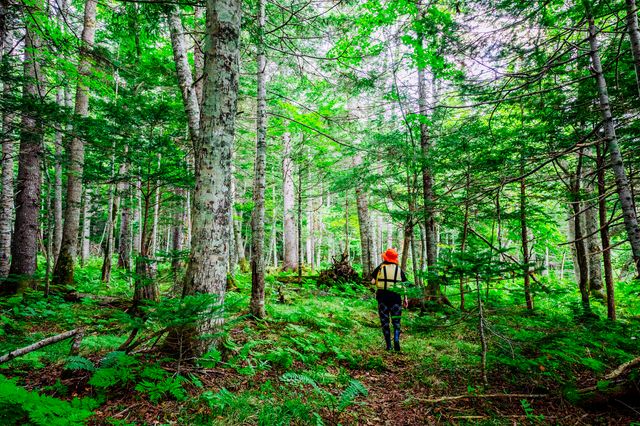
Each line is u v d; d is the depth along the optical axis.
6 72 6.28
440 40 5.76
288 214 17.66
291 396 3.49
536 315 7.96
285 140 15.39
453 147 8.19
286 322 6.55
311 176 17.78
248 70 12.73
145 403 2.95
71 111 6.55
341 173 11.90
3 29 5.53
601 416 3.38
